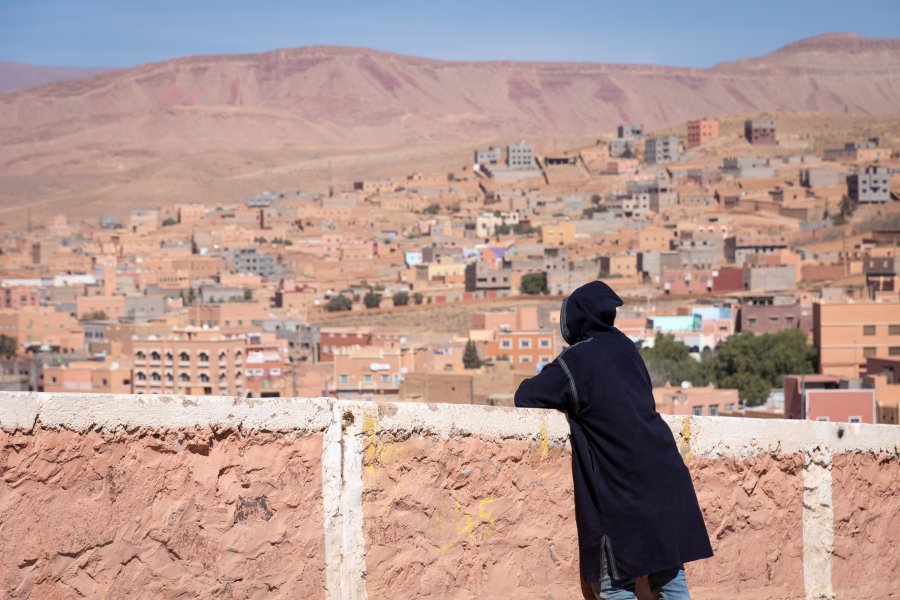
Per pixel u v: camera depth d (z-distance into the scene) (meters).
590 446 7.30
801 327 116.12
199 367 99.44
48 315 141.00
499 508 7.29
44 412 5.90
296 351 125.12
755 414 57.84
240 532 6.46
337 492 6.78
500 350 98.50
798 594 8.75
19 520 5.84
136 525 6.17
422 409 7.05
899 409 51.50
